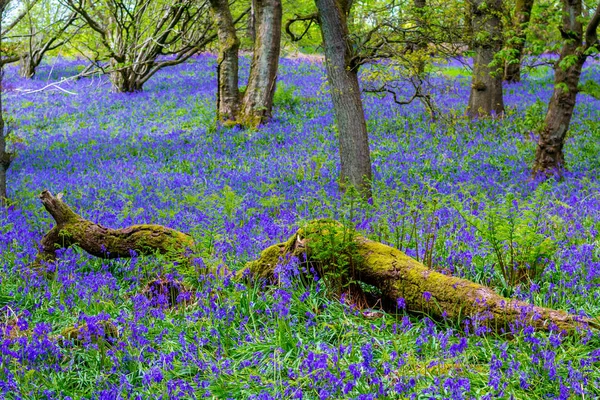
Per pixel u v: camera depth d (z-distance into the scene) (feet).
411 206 27.89
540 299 20.99
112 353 17.61
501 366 16.15
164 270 24.29
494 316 18.93
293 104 78.79
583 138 57.57
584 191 38.34
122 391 16.31
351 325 19.51
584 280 22.45
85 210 38.37
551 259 24.00
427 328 18.34
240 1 99.60
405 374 16.16
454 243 26.00
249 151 59.11
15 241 28.60
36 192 44.34
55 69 130.72
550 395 15.33
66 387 17.07
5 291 23.70
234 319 20.24
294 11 106.22
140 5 88.43
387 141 58.90
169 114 82.64
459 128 62.49
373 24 42.01
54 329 20.80
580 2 42.80
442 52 41.65
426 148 55.57
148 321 20.45
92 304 22.07
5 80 108.78
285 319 19.72
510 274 23.09
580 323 18.16
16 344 18.15
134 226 26.76
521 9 68.44
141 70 99.40
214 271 23.44
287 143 60.59
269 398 15.21
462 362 16.93
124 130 75.66
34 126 81.92
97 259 27.68
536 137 56.65
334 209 30.99
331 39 39.40
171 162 57.72
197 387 16.48
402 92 84.48
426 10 40.70
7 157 40.22
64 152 65.05
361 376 15.97
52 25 88.79
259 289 23.15
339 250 21.75
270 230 29.07
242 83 104.32
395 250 21.84
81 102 94.79
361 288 22.41
